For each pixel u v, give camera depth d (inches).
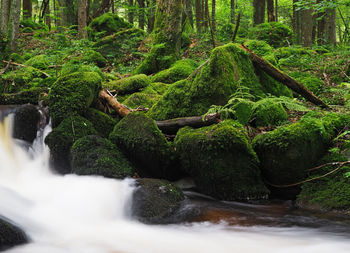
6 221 157.2
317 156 217.8
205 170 215.3
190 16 736.3
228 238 165.9
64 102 257.3
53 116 257.0
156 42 419.2
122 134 233.6
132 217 183.6
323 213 187.9
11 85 342.3
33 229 165.0
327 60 415.8
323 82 343.9
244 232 172.4
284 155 207.8
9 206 179.5
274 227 177.6
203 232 172.6
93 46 521.7
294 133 207.8
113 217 186.2
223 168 211.9
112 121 272.4
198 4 657.0
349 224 175.3
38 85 334.0
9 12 466.6
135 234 169.3
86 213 186.4
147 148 222.4
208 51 473.4
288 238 165.3
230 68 267.1
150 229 175.0
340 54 443.2
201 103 265.4
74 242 158.9
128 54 498.6
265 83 291.7
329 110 275.1
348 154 216.5
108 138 250.5
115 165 217.0
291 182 214.7
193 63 391.9
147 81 338.0
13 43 448.1
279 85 297.4
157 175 232.1
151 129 226.1
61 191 204.7
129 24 705.0
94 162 217.6
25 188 215.8
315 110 269.3
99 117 267.7
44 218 178.4
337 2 353.4
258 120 249.8
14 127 266.1
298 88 280.4
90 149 224.1
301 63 406.3
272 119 251.6
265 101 226.7
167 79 358.0
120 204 189.8
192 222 183.8
